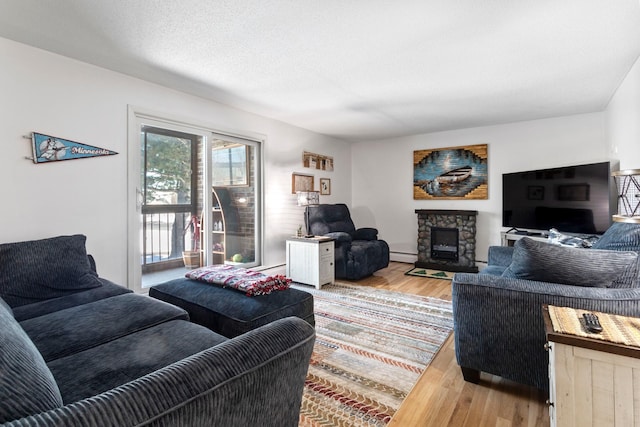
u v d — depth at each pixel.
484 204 4.97
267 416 0.89
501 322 1.72
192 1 1.83
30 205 2.39
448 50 2.43
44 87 2.44
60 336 1.45
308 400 1.74
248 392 0.81
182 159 3.52
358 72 2.85
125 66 2.72
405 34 2.20
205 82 3.08
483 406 1.68
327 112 4.14
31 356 0.76
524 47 2.39
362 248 4.33
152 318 1.68
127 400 0.62
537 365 1.64
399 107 3.92
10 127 2.30
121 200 2.89
